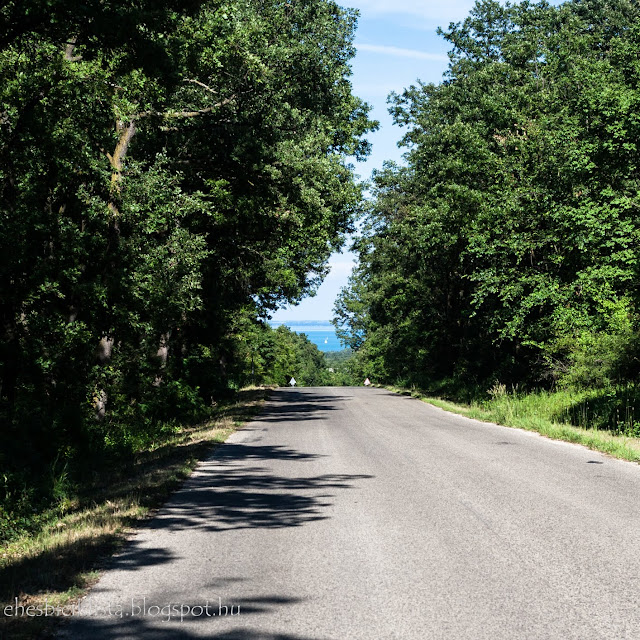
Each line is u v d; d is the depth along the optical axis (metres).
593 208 19.64
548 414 20.12
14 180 17.62
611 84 21.80
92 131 17.83
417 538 6.84
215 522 7.61
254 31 19.61
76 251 18.08
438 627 4.47
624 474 10.64
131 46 13.00
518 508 8.21
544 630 4.42
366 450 13.88
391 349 66.25
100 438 16.80
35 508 10.08
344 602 4.96
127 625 4.51
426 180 40.75
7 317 17.70
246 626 4.49
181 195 20.69
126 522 7.52
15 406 15.88
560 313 22.34
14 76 15.60
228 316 38.06
